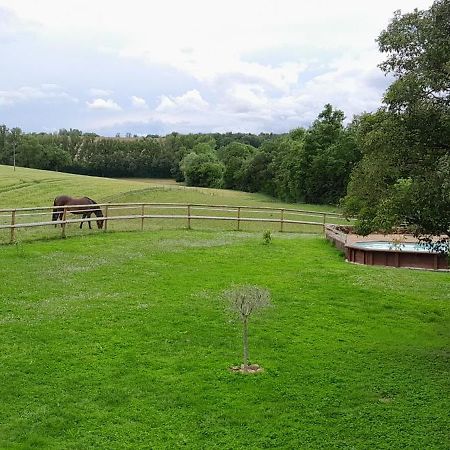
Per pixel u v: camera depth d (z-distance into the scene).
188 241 23.22
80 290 14.98
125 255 19.58
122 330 12.10
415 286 17.31
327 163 65.25
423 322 13.84
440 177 9.02
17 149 109.19
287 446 7.82
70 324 12.30
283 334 12.41
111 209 38.25
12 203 41.34
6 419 8.27
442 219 9.94
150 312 13.34
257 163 91.00
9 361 10.22
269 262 19.64
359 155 63.97
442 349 11.88
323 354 11.31
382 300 15.41
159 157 115.75
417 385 9.90
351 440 8.00
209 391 9.42
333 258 21.25
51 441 7.75
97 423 8.29
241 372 10.23
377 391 9.63
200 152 111.06
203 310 13.66
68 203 26.58
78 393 9.17
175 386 9.57
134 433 8.04
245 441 7.93
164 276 16.89
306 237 26.70
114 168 113.56
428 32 9.39
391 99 9.77
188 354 11.02
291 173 72.00
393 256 20.89
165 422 8.40
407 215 10.23
